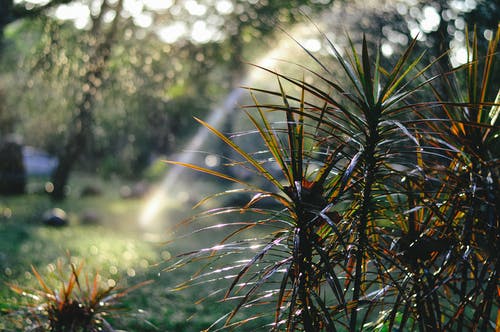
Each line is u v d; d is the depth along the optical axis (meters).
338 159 2.92
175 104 20.23
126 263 11.70
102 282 9.45
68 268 10.53
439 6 7.68
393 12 8.41
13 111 20.25
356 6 8.97
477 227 3.07
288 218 3.00
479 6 7.79
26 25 17.02
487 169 3.04
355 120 2.90
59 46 15.71
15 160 23.30
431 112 3.21
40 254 11.66
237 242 2.92
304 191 2.88
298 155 2.94
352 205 3.02
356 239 3.00
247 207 2.92
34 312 4.54
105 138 22.33
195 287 9.74
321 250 2.76
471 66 3.15
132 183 29.69
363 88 2.86
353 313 2.87
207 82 18.88
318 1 12.33
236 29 15.41
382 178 2.94
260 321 7.52
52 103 18.31
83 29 15.88
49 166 32.75
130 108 18.45
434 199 3.04
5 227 15.17
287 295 3.06
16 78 18.08
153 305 8.24
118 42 16.25
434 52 6.91
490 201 2.93
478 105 2.80
